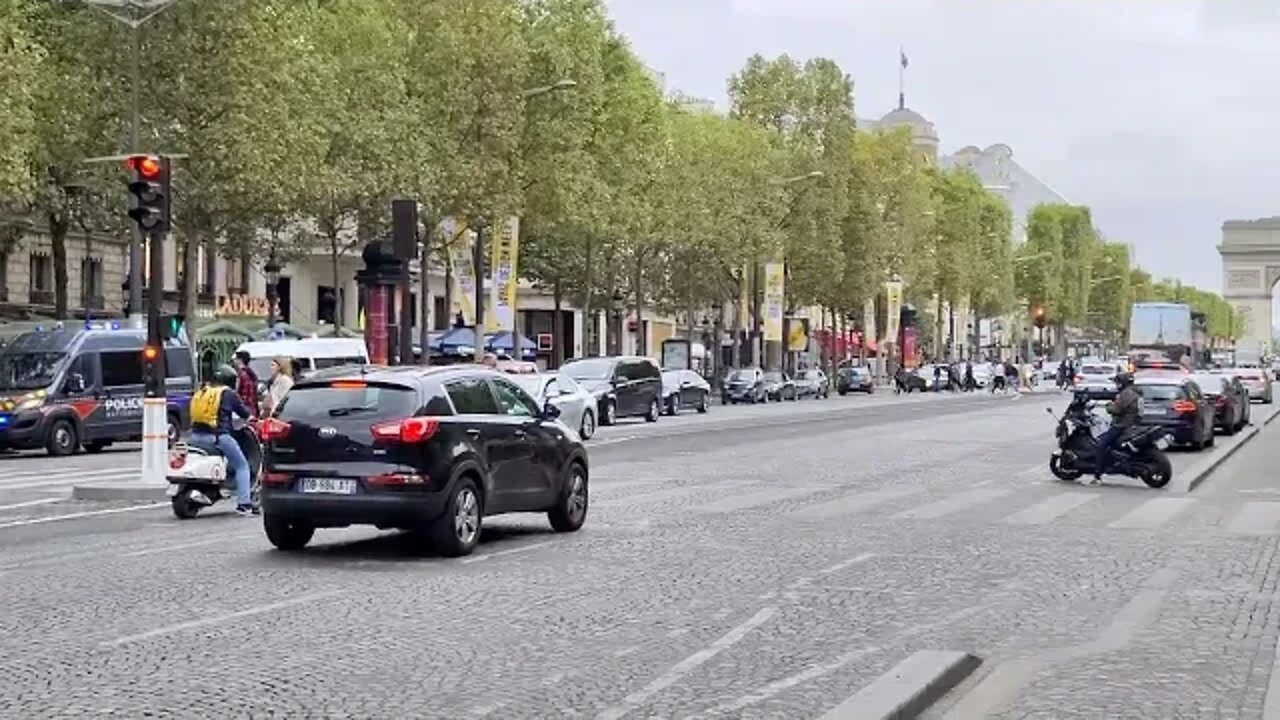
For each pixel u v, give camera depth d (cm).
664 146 6494
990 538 1964
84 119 4256
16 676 1055
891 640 1235
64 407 3697
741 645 1200
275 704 976
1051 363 12556
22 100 3738
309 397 1723
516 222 5388
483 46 5059
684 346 7400
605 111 5859
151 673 1069
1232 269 17688
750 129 7612
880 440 4275
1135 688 1070
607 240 6612
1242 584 1583
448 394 1742
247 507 2212
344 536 1933
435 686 1034
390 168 4897
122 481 2716
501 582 1523
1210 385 4684
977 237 11350
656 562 1686
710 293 8100
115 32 4191
